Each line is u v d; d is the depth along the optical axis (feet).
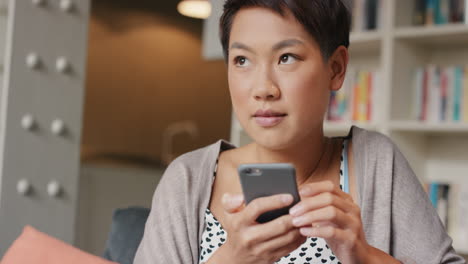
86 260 3.45
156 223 3.50
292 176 2.32
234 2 2.96
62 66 6.38
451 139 7.87
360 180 3.24
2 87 7.14
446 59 7.95
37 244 3.54
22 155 6.16
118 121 17.84
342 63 3.17
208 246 3.35
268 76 2.85
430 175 8.02
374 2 7.89
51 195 6.36
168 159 18.67
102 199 10.83
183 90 19.03
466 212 7.07
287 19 2.84
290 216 2.44
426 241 3.10
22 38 6.16
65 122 6.47
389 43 7.54
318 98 2.94
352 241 2.50
